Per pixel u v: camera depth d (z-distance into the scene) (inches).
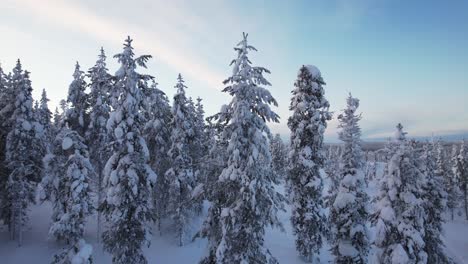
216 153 625.3
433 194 871.1
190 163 1214.9
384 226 620.1
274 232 1353.3
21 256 1033.5
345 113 852.6
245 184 558.3
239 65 583.8
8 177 1121.4
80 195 964.6
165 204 1254.3
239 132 572.7
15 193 1087.0
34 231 1241.4
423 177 622.2
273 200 590.9
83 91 1190.9
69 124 1186.0
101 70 1166.3
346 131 840.9
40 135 1178.0
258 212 558.6
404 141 645.3
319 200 962.1
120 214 733.3
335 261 820.6
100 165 1156.5
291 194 1000.2
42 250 1072.2
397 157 637.3
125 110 738.2
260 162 583.2
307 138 952.3
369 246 796.6
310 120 929.5
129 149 718.5
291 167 980.6
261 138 570.6
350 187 812.0
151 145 1249.4
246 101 576.1
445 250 1642.5
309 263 981.2
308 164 924.0
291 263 993.5
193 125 1296.8
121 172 725.9
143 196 779.4
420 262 594.2
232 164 581.0
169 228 1274.6
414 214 609.6
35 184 1196.5
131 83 726.5
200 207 1268.5
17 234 1199.6
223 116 600.1
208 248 633.0
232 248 561.9
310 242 954.1
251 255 573.9
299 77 954.1
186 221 1186.6
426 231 727.7
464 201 2615.7
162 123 1228.5
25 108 1130.0
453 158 2605.8
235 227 569.6
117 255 742.5
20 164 1098.1
